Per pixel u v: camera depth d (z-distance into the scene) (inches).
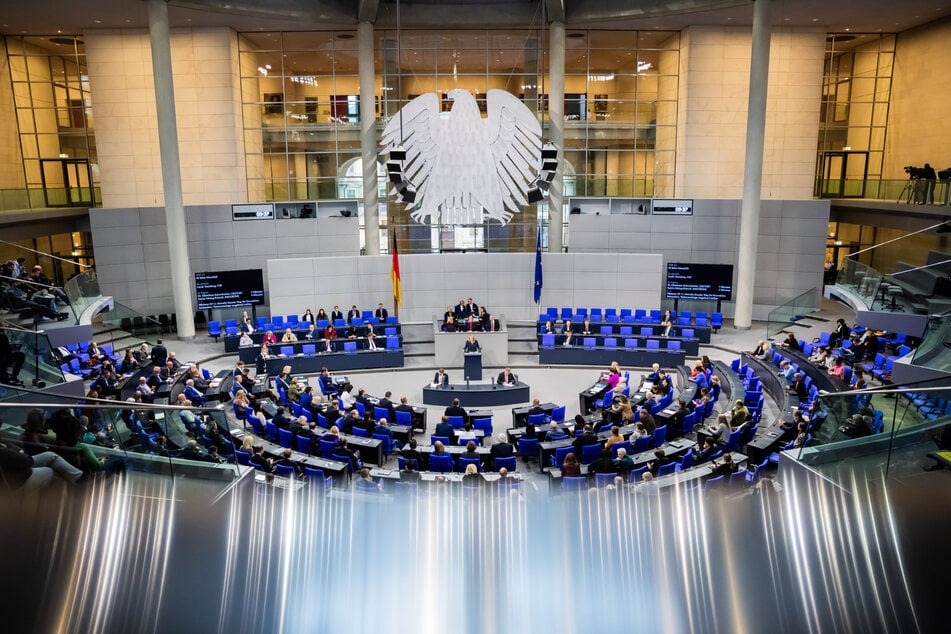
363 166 1049.5
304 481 427.8
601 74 1108.5
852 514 249.9
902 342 774.5
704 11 958.4
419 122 1032.2
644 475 434.6
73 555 214.7
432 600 215.9
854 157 1213.1
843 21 1049.5
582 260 989.8
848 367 681.0
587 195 1139.3
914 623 187.5
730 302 1074.1
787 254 1050.1
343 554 248.7
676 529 258.2
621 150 1127.6
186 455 299.9
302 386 683.4
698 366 727.7
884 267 1117.1
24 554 209.5
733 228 1034.1
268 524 281.9
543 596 216.1
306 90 1100.5
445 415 584.1
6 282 667.4
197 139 1069.1
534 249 1123.9
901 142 1135.6
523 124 1039.0
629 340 886.4
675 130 1115.3
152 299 1032.2
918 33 1080.2
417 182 1043.9
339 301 984.9
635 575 223.9
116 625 191.5
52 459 239.1
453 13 1023.6
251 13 946.7
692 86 1078.4
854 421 272.1
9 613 187.2
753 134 940.6
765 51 909.8
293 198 1127.6
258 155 1114.1
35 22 992.2
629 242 1066.1
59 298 703.7
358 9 995.9
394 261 895.7
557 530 271.9
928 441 239.6
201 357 883.4
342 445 517.0
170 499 274.1
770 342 882.8
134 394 617.9
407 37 1075.9
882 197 1051.9
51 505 232.5
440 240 1112.8
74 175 1160.8
